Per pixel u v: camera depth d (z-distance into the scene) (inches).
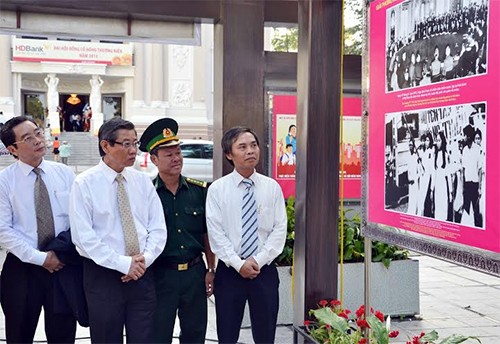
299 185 135.5
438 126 98.8
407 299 194.7
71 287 122.4
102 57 1037.8
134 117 1024.9
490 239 87.0
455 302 219.8
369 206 123.5
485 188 88.1
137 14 233.1
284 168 247.1
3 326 176.4
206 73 1029.8
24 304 124.6
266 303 123.0
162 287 123.6
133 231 115.3
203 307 128.4
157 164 125.7
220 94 229.3
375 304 191.6
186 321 127.7
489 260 87.1
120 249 114.1
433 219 100.4
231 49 224.2
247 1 223.9
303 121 133.0
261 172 234.4
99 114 1050.7
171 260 124.0
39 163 126.8
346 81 254.8
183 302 126.1
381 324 110.9
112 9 226.7
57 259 122.1
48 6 223.9
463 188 92.9
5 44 1001.5
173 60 1030.4
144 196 119.6
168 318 124.0
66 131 1140.5
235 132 125.6
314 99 130.4
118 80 1079.6
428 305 214.7
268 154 245.1
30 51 1017.5
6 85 1005.8
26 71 1020.5
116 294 113.7
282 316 186.1
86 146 1010.1
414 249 106.6
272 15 241.1
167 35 256.8
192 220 126.8
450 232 96.0
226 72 224.5
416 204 105.5
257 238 124.1
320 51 129.9
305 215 132.0
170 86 1031.0
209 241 125.4
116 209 115.4
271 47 697.6
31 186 124.8
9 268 125.4
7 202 122.6
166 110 1032.2
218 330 124.3
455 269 281.7
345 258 190.7
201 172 524.4
